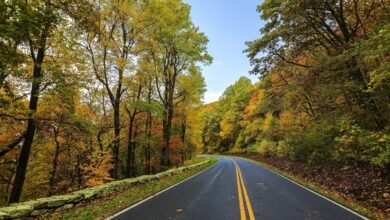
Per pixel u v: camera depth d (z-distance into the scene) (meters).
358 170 15.18
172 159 29.50
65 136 17.70
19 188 12.16
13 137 16.23
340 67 14.54
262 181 17.28
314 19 17.50
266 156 46.72
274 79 28.34
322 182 16.52
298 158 27.47
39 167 22.58
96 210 8.88
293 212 8.55
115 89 22.17
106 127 20.78
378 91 11.38
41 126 14.78
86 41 17.42
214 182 16.81
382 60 10.10
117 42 18.52
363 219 7.74
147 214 8.25
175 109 32.38
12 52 9.06
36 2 8.96
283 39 19.34
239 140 71.06
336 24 18.92
